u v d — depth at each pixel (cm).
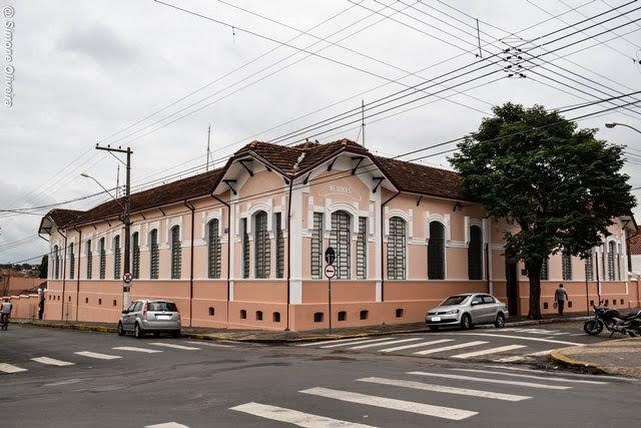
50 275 5272
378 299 2705
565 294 3441
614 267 4316
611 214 2830
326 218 2553
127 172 3128
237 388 1065
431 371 1270
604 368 1277
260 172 2689
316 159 2517
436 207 3039
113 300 4022
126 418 835
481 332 2227
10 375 1458
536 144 2878
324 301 2520
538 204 2884
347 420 785
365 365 1388
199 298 3056
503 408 841
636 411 815
